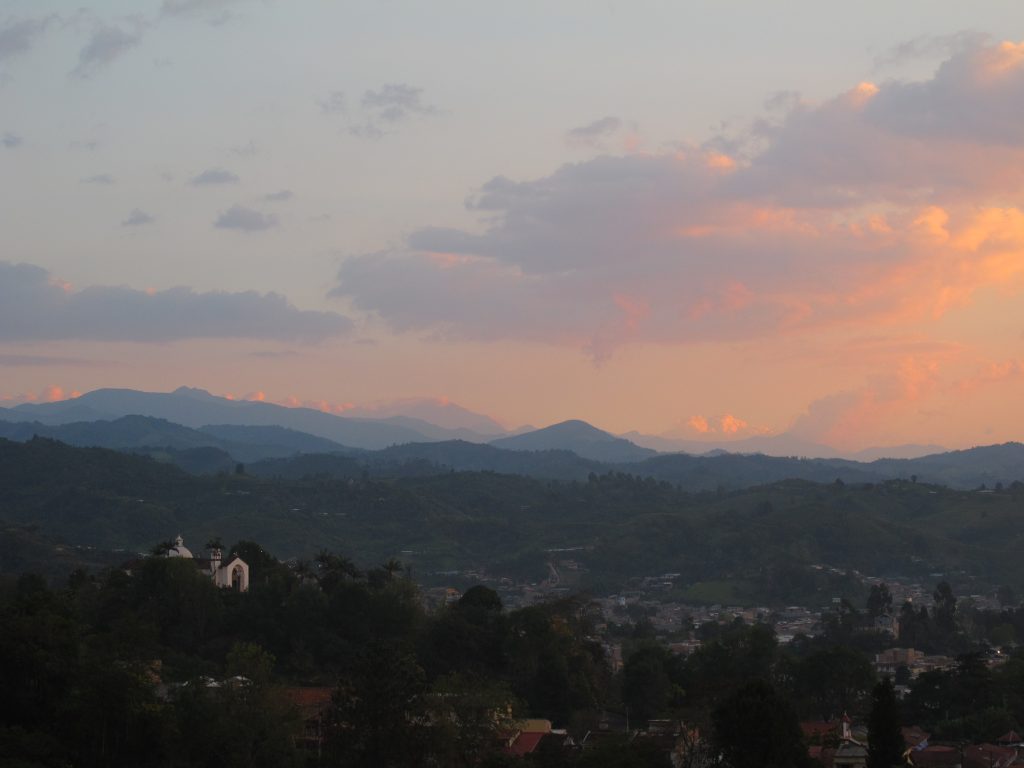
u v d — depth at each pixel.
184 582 161.00
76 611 151.25
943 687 165.00
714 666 176.00
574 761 117.94
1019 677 165.50
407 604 169.62
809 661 165.25
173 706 115.19
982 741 142.88
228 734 113.38
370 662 114.88
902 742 110.06
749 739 103.31
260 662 123.62
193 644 156.62
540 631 161.00
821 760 120.25
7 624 114.56
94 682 110.88
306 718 125.50
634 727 145.50
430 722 118.00
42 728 111.12
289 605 165.38
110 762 110.38
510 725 126.19
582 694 156.38
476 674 148.88
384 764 111.19
